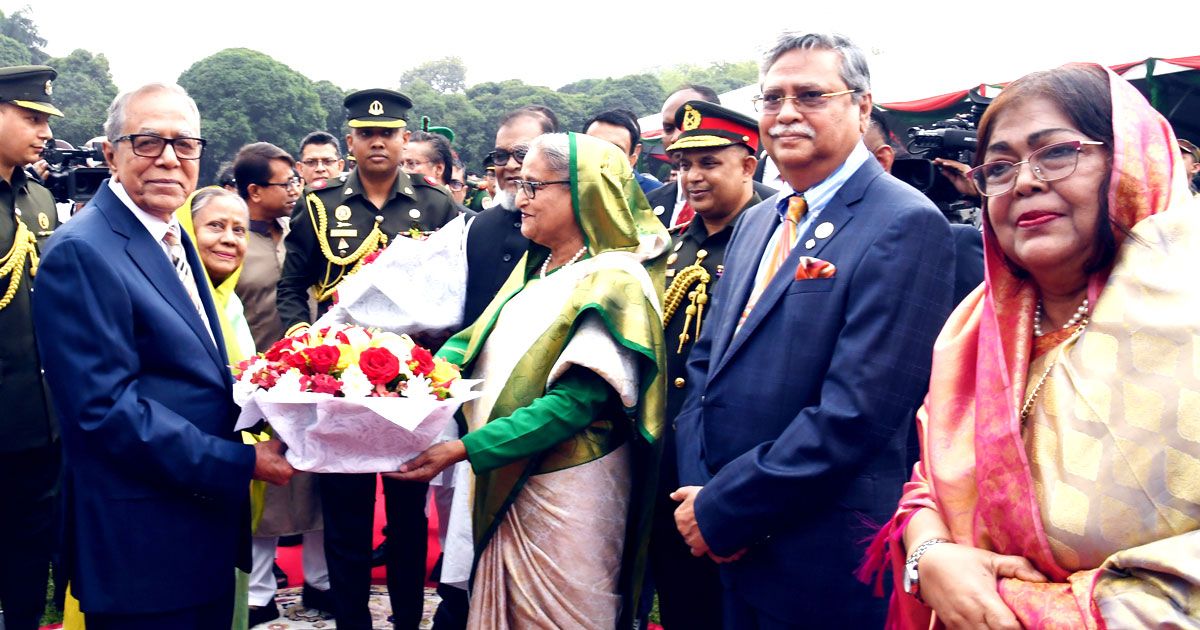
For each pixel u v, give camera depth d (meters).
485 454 3.00
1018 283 1.95
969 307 2.10
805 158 2.83
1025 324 1.91
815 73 2.80
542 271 3.49
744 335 2.81
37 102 4.64
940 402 2.04
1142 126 1.77
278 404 2.82
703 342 3.14
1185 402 1.58
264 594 4.69
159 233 3.00
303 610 4.88
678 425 3.12
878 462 2.65
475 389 3.39
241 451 2.86
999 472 1.82
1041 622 1.66
